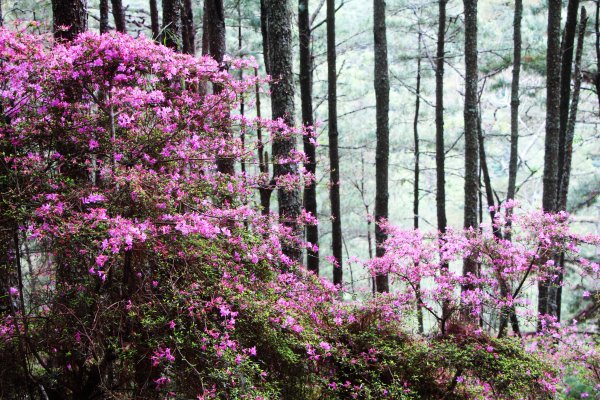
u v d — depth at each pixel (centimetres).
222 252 413
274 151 665
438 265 590
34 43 376
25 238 393
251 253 427
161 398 377
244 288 413
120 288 389
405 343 543
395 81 1694
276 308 420
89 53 385
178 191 398
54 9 486
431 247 613
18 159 374
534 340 661
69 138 408
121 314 374
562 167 966
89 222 356
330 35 963
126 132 417
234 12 1453
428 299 578
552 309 852
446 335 562
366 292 596
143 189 380
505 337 583
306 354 461
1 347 376
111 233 334
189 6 727
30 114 399
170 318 381
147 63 404
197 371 351
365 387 474
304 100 859
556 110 841
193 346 366
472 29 897
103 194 378
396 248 616
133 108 411
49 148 408
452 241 619
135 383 388
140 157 412
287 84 678
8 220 374
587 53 1386
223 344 358
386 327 547
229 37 1561
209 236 378
